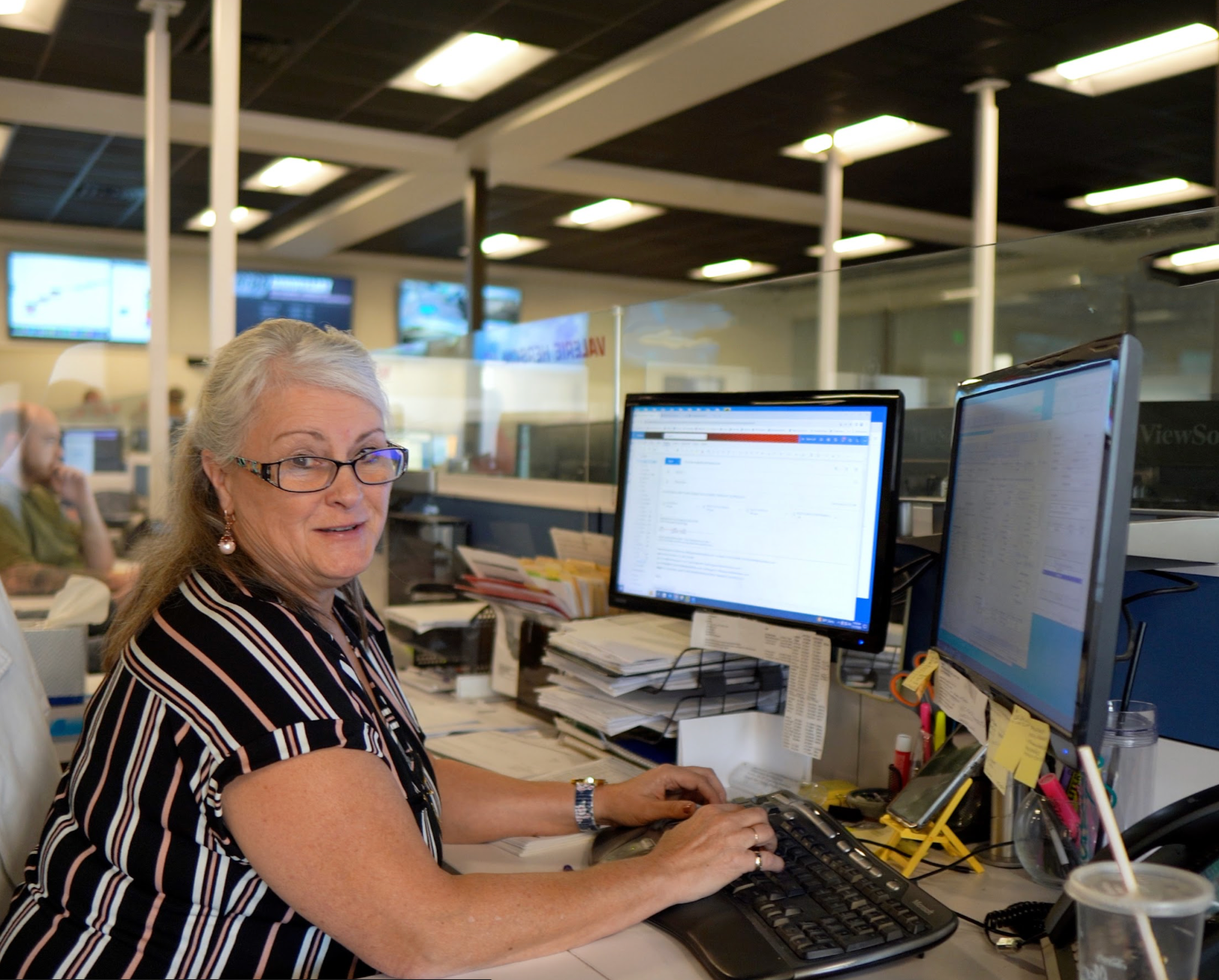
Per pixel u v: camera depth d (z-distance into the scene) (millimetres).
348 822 844
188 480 1041
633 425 1538
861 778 1413
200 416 1023
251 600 945
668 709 1437
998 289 4363
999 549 1002
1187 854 819
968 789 1139
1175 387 3086
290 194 8781
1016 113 6582
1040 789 1002
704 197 8375
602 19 5184
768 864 1001
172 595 977
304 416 989
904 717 1349
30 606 2555
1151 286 3201
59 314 9914
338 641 1098
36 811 1124
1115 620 763
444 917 841
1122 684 1184
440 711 1845
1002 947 885
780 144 7270
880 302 5203
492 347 3127
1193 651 1119
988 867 1100
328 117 6812
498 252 11148
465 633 2035
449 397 3322
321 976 924
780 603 1320
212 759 861
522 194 8609
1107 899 642
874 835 1199
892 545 1207
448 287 11781
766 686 1502
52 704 1855
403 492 3006
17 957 909
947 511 1192
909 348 5199
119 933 891
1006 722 950
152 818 881
